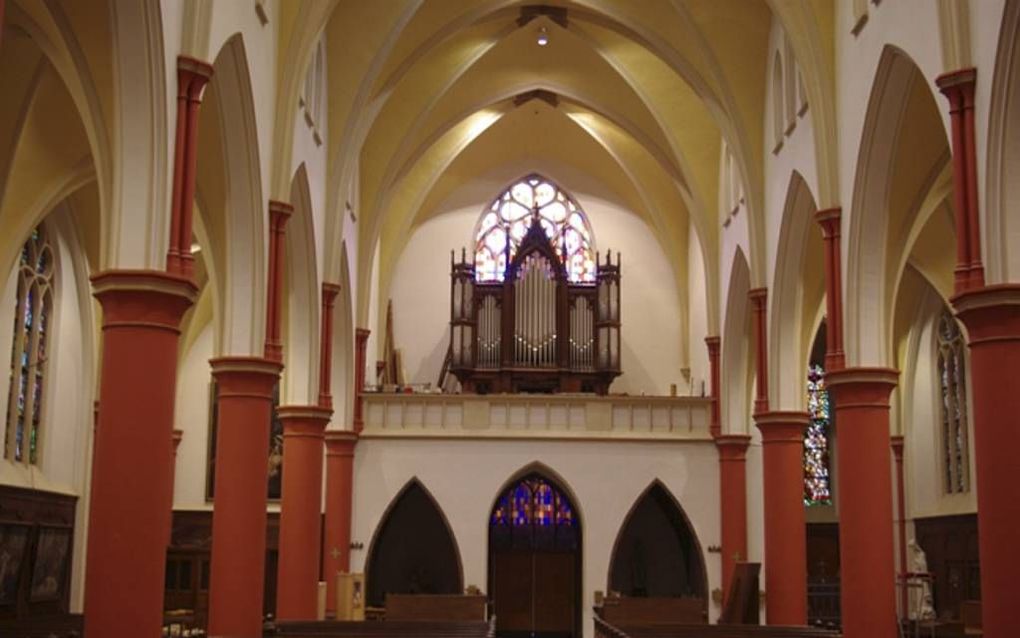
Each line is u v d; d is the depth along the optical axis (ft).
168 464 40.91
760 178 79.41
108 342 40.65
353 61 75.97
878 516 59.00
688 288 113.39
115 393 40.27
